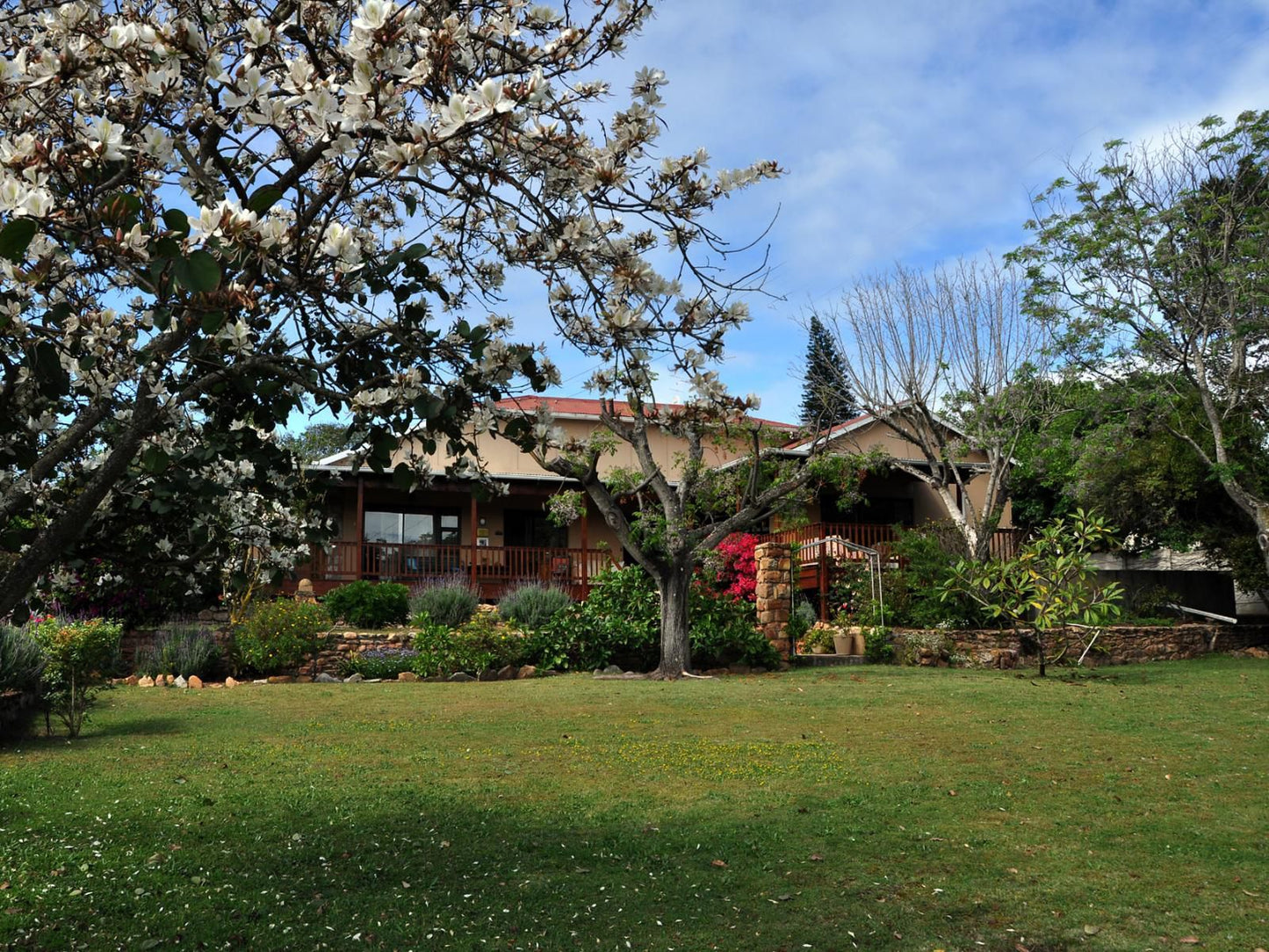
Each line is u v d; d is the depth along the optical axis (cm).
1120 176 1920
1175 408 1962
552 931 411
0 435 331
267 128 362
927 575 1769
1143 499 2048
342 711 1064
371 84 302
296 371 339
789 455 2005
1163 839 559
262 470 355
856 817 602
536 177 390
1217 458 1903
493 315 432
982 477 2514
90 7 351
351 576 2025
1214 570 2358
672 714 1035
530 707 1091
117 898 440
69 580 481
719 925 421
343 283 343
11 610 358
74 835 546
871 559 1838
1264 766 762
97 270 351
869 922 425
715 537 1415
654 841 544
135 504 374
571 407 2400
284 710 1078
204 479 342
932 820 597
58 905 428
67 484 388
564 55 374
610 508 1374
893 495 2484
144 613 1490
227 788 674
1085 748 836
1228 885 479
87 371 337
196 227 282
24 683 949
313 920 420
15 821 577
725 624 1538
